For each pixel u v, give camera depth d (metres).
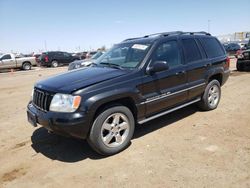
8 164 4.19
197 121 5.66
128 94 4.29
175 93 5.16
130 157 4.15
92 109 3.89
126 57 5.04
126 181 3.48
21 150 4.69
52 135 5.33
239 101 7.20
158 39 5.09
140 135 5.04
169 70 5.02
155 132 5.15
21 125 6.14
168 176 3.53
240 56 13.63
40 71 23.89
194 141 4.61
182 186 3.29
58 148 4.70
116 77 4.29
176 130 5.20
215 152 4.14
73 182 3.55
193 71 5.57
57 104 3.95
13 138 5.31
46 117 4.02
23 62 26.83
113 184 3.43
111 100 4.11
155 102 4.78
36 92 4.46
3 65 25.62
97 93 3.97
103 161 4.09
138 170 3.74
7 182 3.67
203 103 6.16
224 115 5.98
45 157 4.36
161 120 5.84
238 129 5.07
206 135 4.85
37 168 4.00
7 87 13.30
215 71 6.16
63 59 29.89
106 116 4.09
